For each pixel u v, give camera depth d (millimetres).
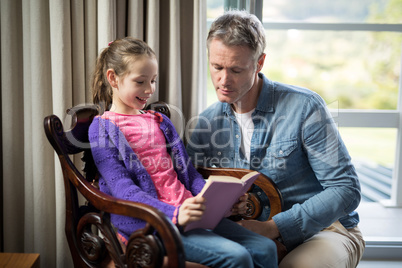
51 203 1494
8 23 1414
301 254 1110
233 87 1147
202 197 895
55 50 1369
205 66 1570
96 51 1459
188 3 1525
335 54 2340
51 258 1526
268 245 1010
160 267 835
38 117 1419
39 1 1367
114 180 1014
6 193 1495
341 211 1164
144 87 1119
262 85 1286
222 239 958
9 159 1482
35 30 1378
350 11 2068
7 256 1169
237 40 1083
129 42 1129
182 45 1550
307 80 2355
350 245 1220
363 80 2408
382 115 2154
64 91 1391
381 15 2084
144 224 976
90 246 997
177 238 794
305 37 2213
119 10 1457
